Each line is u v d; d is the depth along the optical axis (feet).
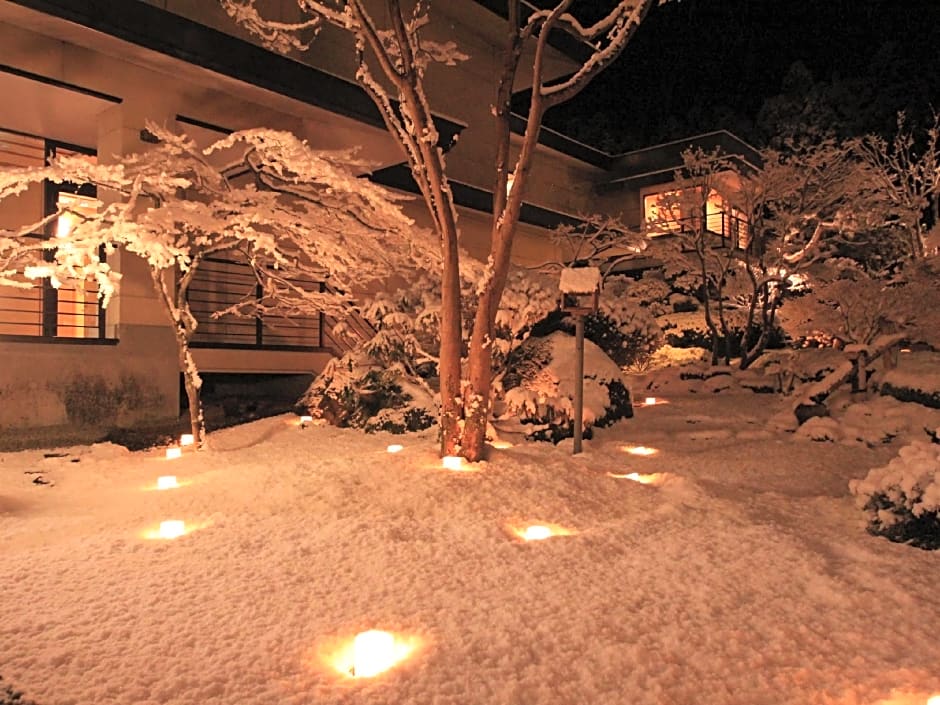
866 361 38.17
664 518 19.12
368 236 33.40
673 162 85.35
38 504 22.29
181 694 9.72
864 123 88.53
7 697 9.53
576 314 29.63
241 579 14.02
